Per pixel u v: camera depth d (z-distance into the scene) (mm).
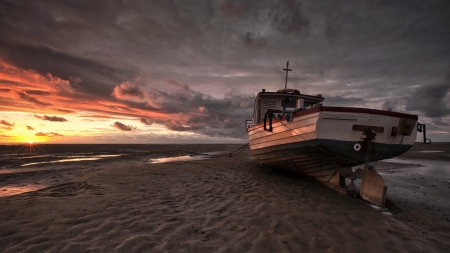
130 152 27234
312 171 6887
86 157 19391
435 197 6598
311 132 5469
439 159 20250
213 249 2957
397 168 13562
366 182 5496
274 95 8938
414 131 5719
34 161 15727
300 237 3463
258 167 11375
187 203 4996
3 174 9711
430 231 3871
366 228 3914
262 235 3463
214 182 7535
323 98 9141
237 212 4504
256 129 8594
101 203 4570
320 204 5211
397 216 4574
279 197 5746
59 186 6168
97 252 2703
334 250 3096
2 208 4047
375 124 5316
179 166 11648
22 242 2852
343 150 5410
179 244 3021
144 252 2766
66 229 3271
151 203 4809
